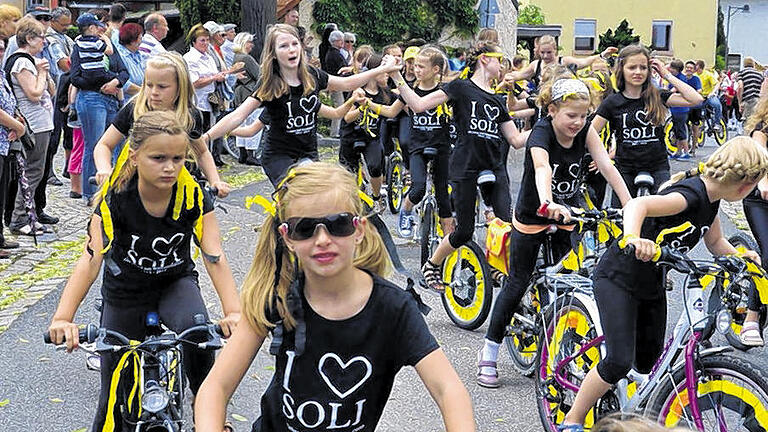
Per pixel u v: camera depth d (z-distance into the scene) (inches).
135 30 445.4
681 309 305.7
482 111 282.8
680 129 748.6
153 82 200.7
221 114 573.6
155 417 148.9
